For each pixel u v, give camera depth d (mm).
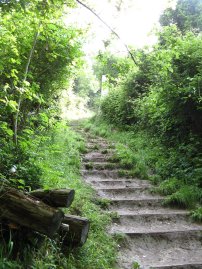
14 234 3686
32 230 3711
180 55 8008
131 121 13211
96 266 4270
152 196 7398
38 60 7090
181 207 6902
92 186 7547
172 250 5355
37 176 4773
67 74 8375
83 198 6242
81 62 7543
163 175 8312
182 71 8234
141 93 13070
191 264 4781
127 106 13234
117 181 7973
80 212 5430
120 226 5938
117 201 6805
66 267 3873
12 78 6250
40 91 8078
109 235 5363
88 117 19969
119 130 13469
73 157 8844
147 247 5355
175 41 8031
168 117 8867
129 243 5352
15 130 5418
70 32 6848
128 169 8961
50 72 7711
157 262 4910
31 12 4395
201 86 7406
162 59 6633
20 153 4914
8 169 4430
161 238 5570
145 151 9773
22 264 3402
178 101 8078
